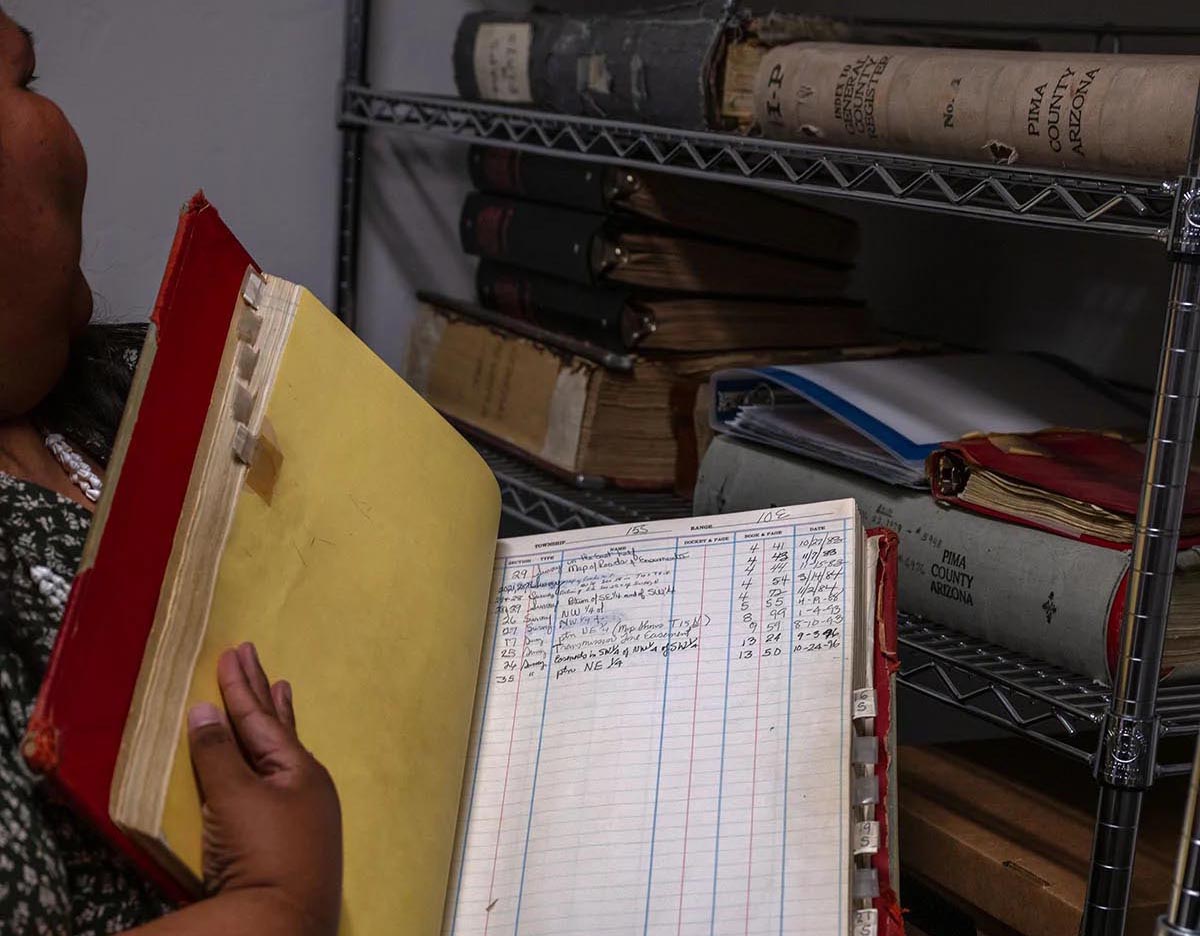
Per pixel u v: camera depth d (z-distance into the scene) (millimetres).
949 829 824
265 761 461
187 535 478
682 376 1111
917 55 809
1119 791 678
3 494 503
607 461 1113
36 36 1112
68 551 505
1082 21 1117
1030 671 765
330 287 1329
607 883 578
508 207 1215
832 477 921
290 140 1268
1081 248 1161
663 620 644
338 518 563
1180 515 649
